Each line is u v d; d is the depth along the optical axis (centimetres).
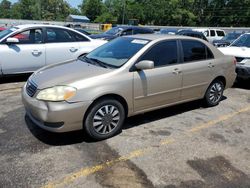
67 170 335
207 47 551
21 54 693
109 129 416
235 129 480
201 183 324
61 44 748
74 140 407
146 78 438
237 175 344
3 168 333
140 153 381
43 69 453
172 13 7588
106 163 353
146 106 455
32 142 397
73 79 385
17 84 706
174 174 338
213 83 573
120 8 8269
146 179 326
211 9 7712
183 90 505
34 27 718
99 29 5138
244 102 638
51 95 367
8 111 511
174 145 409
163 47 472
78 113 375
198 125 488
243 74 739
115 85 402
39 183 310
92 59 474
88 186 308
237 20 7406
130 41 485
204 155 386
